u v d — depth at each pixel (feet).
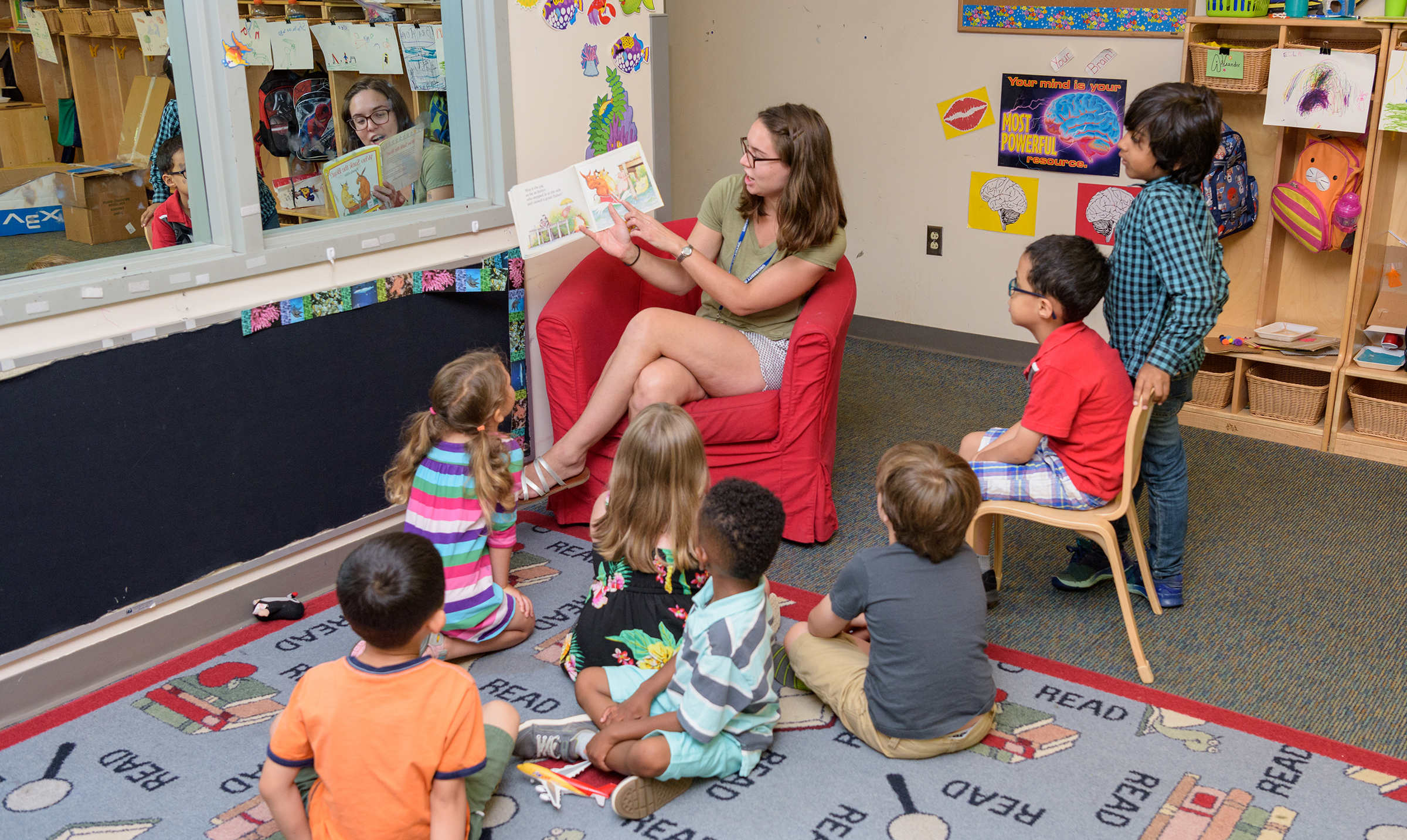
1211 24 11.77
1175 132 7.63
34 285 6.91
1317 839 6.06
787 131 9.10
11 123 7.06
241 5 7.78
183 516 7.95
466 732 5.33
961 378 14.08
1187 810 6.31
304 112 8.38
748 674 6.19
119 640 7.75
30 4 6.86
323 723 5.18
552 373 9.77
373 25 8.73
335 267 8.58
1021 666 7.86
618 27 10.55
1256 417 12.16
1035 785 6.55
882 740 6.67
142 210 7.55
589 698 6.81
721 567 6.08
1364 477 11.05
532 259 10.30
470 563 7.65
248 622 8.55
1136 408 7.54
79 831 6.18
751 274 9.87
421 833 5.38
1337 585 9.00
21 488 7.02
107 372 7.30
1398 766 6.70
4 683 7.18
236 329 7.97
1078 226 13.50
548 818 6.30
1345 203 11.06
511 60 9.57
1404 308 11.45
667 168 11.55
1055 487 7.89
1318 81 10.63
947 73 13.99
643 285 10.82
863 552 6.67
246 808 6.38
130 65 7.34
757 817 6.27
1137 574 8.98
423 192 9.55
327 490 8.90
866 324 15.75
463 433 7.55
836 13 14.66
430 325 9.38
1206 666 7.88
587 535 10.00
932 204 14.62
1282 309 12.51
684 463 6.61
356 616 5.14
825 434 9.78
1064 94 13.14
